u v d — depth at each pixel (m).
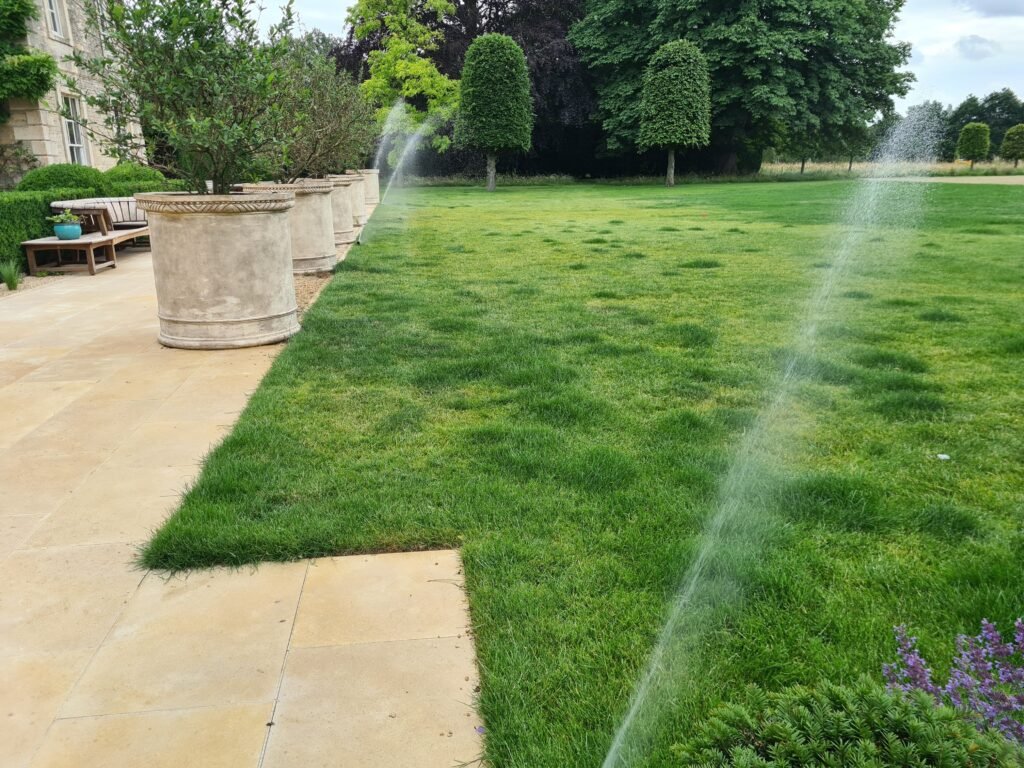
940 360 5.01
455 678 2.01
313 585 2.44
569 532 2.72
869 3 31.94
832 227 13.47
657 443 3.56
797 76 30.03
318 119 9.19
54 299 7.48
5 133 14.97
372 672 2.03
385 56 29.03
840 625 2.17
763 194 22.78
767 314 6.48
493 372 4.73
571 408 4.00
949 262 9.10
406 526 2.76
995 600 2.26
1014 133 33.97
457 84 30.27
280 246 5.52
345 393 4.35
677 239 12.12
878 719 1.30
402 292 7.55
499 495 3.00
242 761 1.73
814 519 2.84
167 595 2.39
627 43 32.47
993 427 3.79
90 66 5.19
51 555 2.63
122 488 3.16
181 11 5.00
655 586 2.38
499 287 7.85
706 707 1.87
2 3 14.18
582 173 38.12
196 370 4.87
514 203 21.62
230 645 2.14
